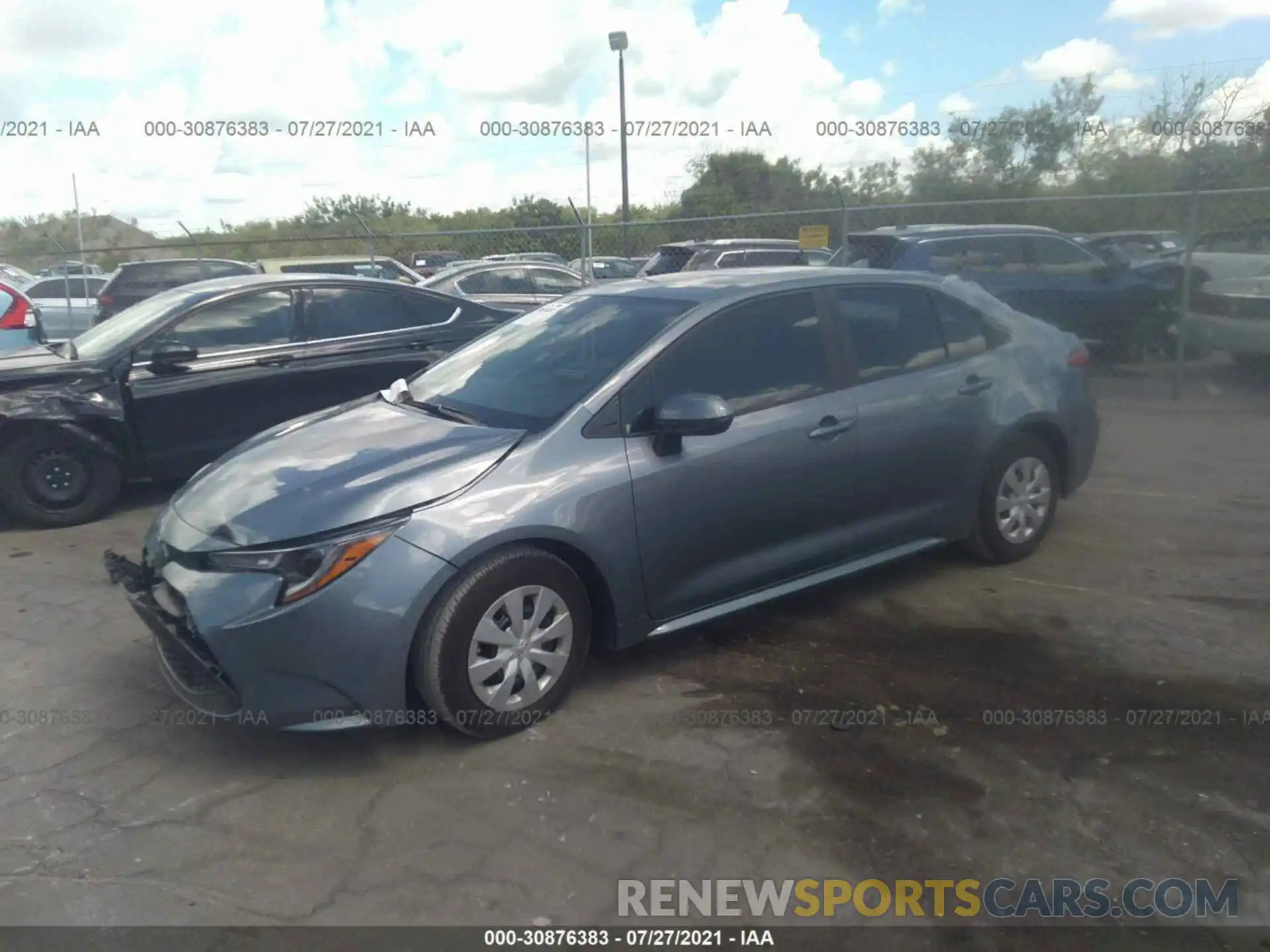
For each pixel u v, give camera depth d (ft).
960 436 16.99
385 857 10.78
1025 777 11.96
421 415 14.85
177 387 22.95
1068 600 16.99
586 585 13.73
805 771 12.16
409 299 25.94
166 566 12.86
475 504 12.46
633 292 16.28
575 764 12.40
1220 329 34.53
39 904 10.14
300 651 11.68
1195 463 25.62
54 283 57.31
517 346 16.11
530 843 10.96
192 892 10.29
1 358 23.79
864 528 16.11
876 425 15.87
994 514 17.89
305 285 24.70
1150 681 14.19
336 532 11.88
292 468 13.32
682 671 14.69
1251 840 10.81
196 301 23.56
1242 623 15.96
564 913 9.93
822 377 15.58
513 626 12.78
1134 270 36.65
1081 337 36.78
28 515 22.26
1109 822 11.14
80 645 16.15
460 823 11.32
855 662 14.90
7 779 12.34
